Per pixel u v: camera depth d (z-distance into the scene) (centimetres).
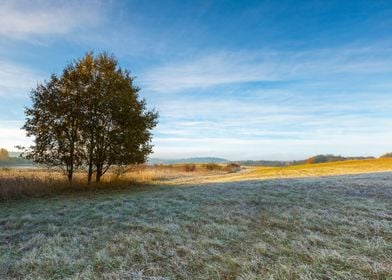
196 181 2247
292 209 828
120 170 1841
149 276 422
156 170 3812
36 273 446
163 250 529
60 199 1215
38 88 1525
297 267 423
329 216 722
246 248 524
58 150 1541
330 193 1070
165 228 668
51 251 534
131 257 498
